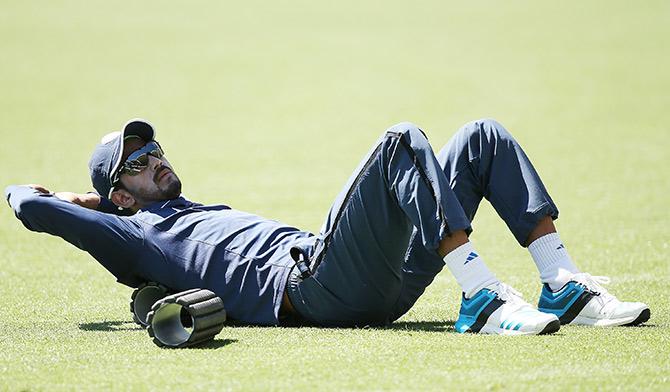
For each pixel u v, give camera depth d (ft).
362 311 49.83
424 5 368.68
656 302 59.77
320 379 39.37
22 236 97.25
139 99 215.51
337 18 339.77
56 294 67.62
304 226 102.42
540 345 44.65
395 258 48.57
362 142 169.27
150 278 52.85
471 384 38.29
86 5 362.94
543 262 51.16
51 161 151.02
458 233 47.44
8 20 329.31
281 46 285.64
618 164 143.74
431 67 251.60
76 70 249.96
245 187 130.82
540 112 194.18
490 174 50.78
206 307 45.85
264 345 45.88
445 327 50.60
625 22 319.47
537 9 352.49
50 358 44.09
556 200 117.70
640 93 213.05
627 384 38.09
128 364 42.52
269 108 206.08
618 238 91.45
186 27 320.29
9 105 206.90
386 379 39.19
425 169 46.42
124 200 54.95
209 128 185.68
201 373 40.68
